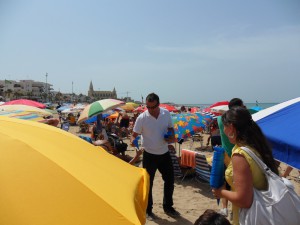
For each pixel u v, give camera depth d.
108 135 11.55
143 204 2.48
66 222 1.75
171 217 5.91
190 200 7.05
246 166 2.46
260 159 2.50
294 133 3.05
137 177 2.67
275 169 2.59
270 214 2.30
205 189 7.93
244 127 2.62
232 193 2.52
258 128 2.66
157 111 5.61
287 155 2.94
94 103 12.27
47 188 1.86
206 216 2.36
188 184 8.39
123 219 1.88
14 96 110.75
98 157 2.59
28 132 2.40
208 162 8.40
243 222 2.43
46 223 1.71
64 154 2.26
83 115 11.95
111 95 172.62
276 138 3.08
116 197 2.07
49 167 1.99
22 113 7.77
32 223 1.69
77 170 2.12
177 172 8.77
